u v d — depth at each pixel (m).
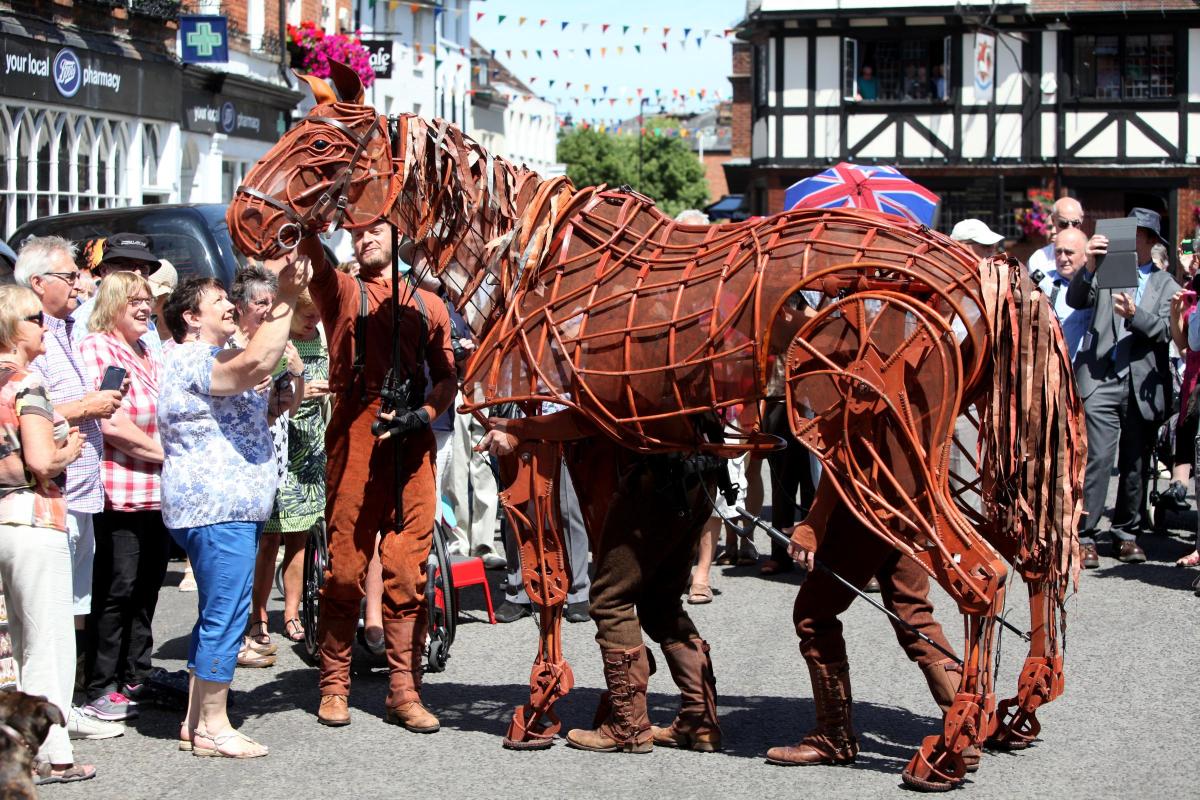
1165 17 29.33
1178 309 9.54
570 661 7.23
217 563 5.67
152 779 5.43
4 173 15.23
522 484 5.64
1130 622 7.80
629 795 5.16
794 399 5.01
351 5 28.58
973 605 4.88
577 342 5.32
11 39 14.98
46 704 3.99
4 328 5.38
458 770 5.50
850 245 4.97
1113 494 12.38
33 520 5.41
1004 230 30.73
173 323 5.96
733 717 6.16
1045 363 4.93
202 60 19.44
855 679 6.73
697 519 5.62
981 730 5.05
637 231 5.50
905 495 4.89
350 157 5.60
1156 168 29.64
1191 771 5.35
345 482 6.16
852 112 31.05
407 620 6.15
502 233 5.73
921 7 30.06
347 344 6.19
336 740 5.93
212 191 21.00
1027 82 30.17
